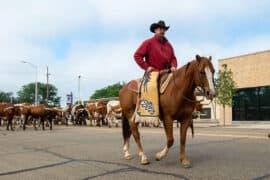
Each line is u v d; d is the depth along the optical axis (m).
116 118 29.66
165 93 7.40
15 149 11.38
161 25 8.05
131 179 6.45
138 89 8.04
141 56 8.10
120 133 18.81
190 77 7.10
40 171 7.48
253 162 7.82
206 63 6.89
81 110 34.38
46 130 23.33
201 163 7.79
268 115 36.12
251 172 6.72
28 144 12.84
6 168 7.88
